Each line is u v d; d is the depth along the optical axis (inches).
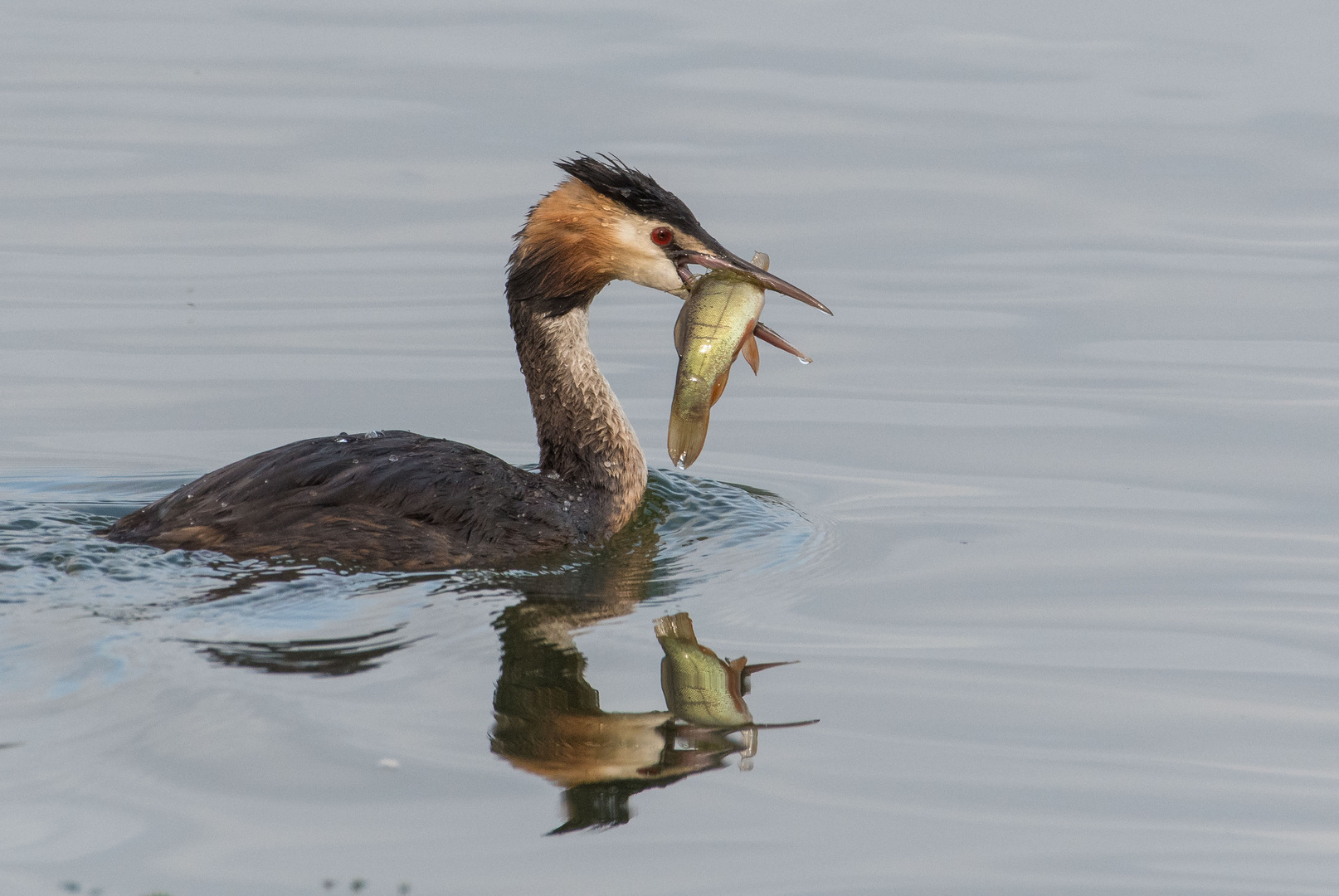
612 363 727.7
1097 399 671.8
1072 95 1032.2
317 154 922.7
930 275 806.5
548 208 542.3
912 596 479.8
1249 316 753.6
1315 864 328.5
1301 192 901.8
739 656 431.8
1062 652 437.4
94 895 302.4
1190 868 326.6
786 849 330.6
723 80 1042.1
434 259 811.4
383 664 406.0
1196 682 417.7
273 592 440.8
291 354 709.9
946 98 1026.7
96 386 669.9
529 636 436.1
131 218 845.2
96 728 361.7
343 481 479.8
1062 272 810.2
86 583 440.5
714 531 537.0
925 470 603.5
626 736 381.4
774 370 717.9
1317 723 393.4
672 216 538.6
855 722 391.9
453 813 339.0
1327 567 502.6
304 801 339.6
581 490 529.3
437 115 970.1
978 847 333.1
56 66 1054.4
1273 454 610.2
